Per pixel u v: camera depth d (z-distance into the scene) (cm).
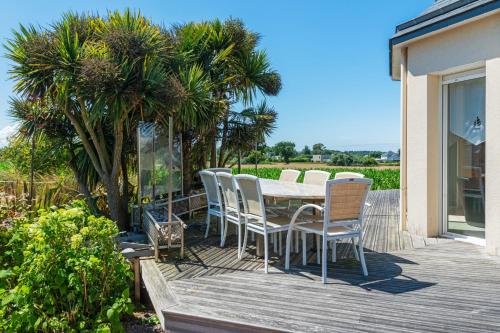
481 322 270
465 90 519
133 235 604
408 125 576
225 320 280
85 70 541
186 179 830
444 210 554
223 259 453
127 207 700
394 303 307
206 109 750
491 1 427
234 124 920
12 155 947
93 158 650
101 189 752
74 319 313
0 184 753
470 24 479
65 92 576
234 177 461
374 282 359
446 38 510
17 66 582
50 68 572
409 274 381
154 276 384
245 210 446
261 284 359
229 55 886
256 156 985
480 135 500
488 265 409
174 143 739
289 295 329
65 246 319
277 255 469
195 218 754
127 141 710
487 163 461
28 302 295
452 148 541
